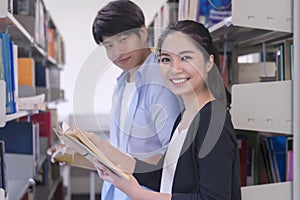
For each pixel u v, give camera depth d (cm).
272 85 150
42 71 286
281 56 165
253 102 149
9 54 145
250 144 186
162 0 250
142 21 137
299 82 149
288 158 169
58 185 368
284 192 151
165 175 124
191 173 111
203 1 189
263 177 183
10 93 146
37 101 201
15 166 214
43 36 277
